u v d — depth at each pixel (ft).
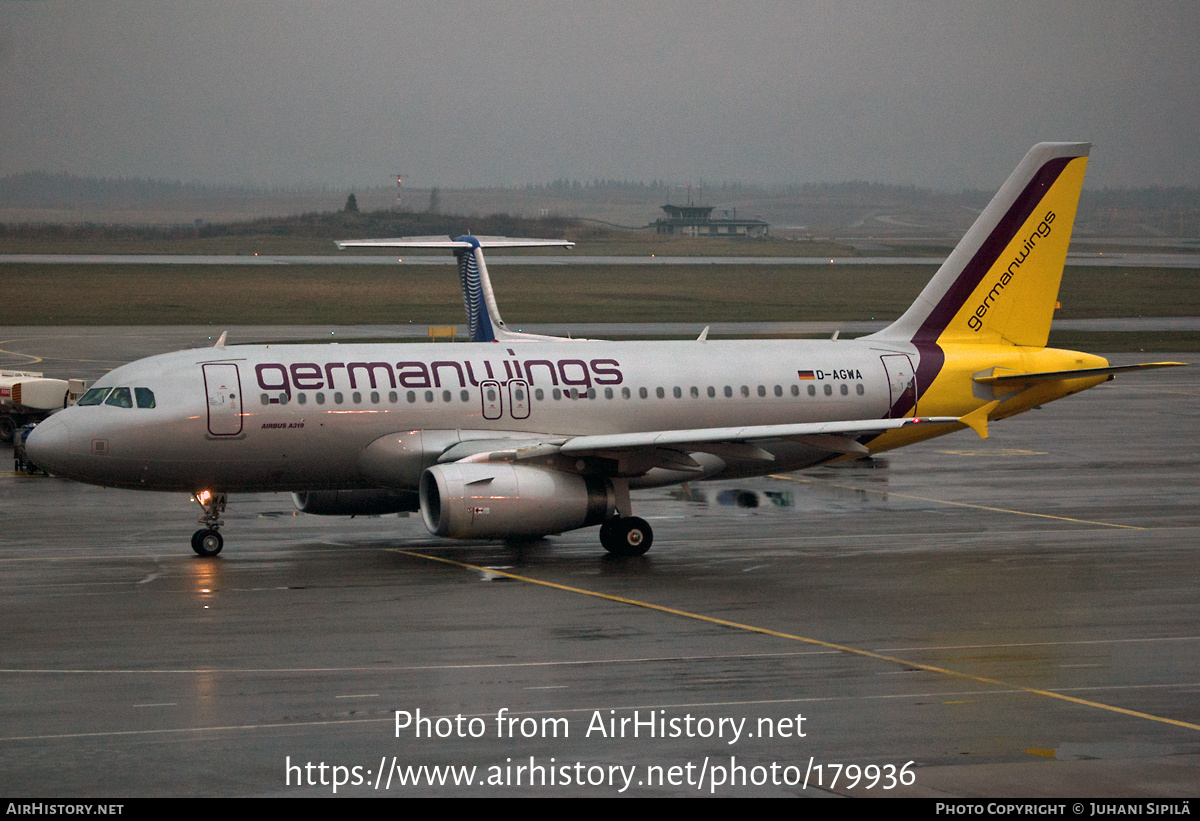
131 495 277.23
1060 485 290.56
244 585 194.18
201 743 124.26
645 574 203.21
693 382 242.37
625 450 215.51
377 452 224.94
